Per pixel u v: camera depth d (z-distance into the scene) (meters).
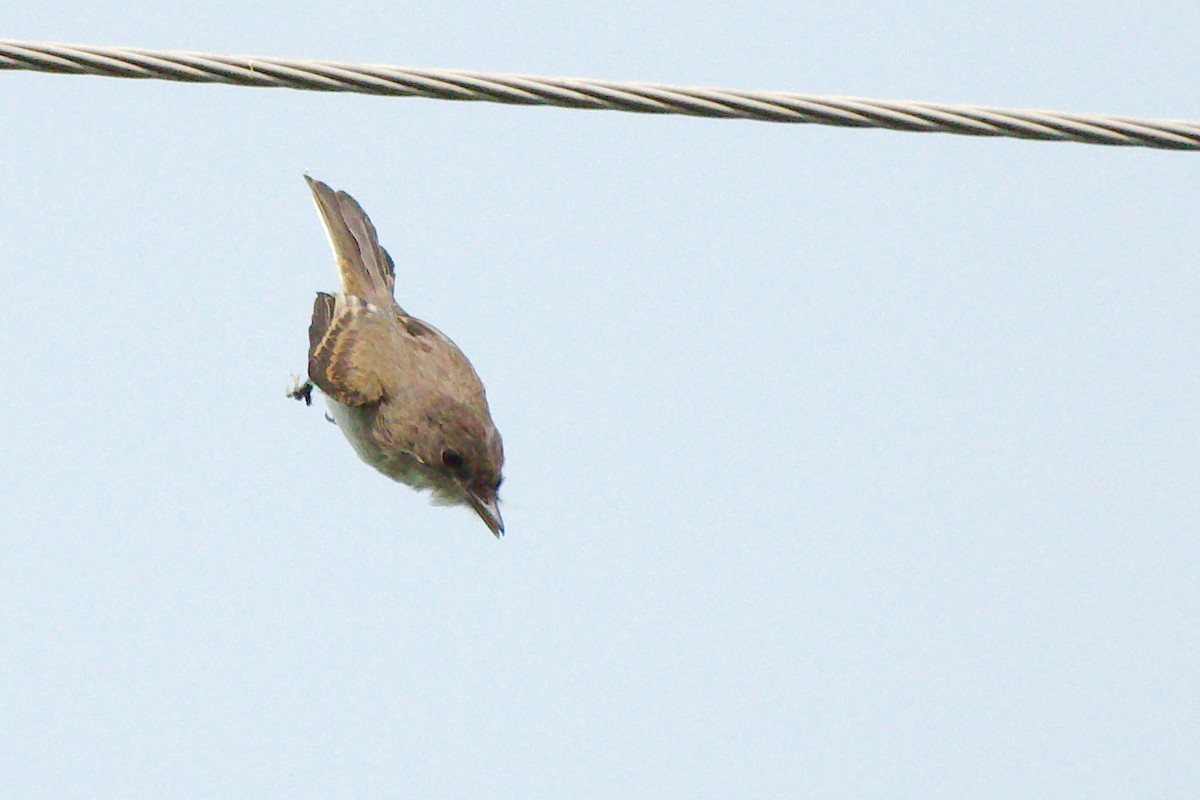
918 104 11.28
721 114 11.34
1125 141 11.34
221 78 11.26
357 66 11.23
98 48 11.17
